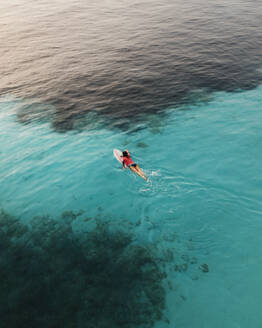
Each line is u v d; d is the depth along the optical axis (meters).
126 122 18.75
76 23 44.56
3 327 7.70
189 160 14.01
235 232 9.90
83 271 9.20
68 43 35.78
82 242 10.27
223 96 21.19
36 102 22.62
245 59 27.83
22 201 12.52
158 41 34.47
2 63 30.73
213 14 44.94
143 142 16.16
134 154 14.93
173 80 24.66
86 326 7.59
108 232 10.56
